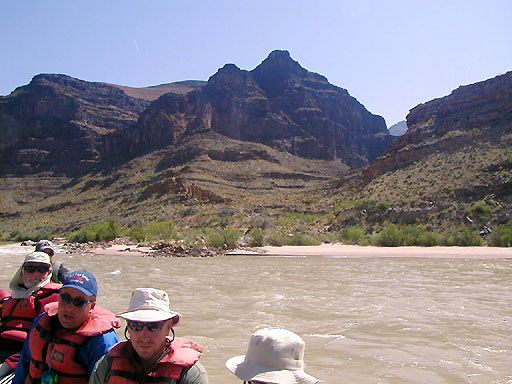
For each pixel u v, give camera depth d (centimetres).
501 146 6912
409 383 691
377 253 3591
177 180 9900
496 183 5619
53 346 445
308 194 9606
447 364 779
